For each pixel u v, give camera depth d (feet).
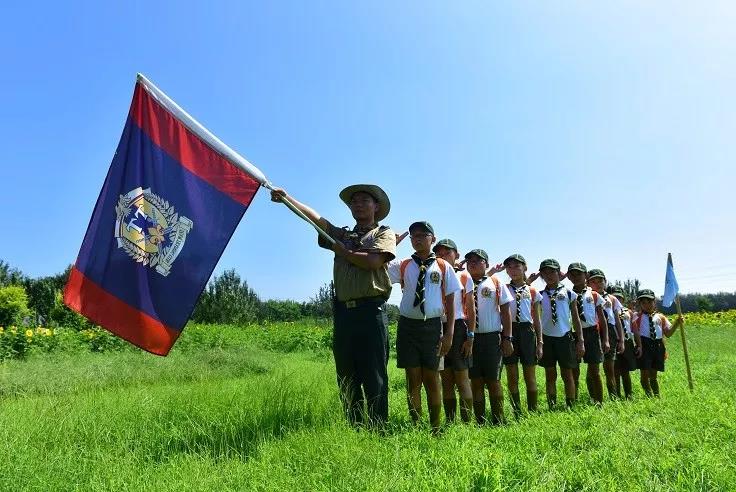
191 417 15.78
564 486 10.18
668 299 31.83
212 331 67.21
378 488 9.75
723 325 89.45
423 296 17.20
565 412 19.24
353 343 15.49
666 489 10.27
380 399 15.26
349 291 15.39
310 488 10.23
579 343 25.73
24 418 14.80
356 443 12.53
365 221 16.49
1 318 79.77
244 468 11.54
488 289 21.50
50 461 11.51
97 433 14.11
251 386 19.88
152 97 14.32
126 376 32.94
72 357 43.96
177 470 11.38
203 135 14.29
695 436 14.25
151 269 13.62
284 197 14.88
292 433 13.79
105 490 10.41
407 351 17.28
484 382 21.45
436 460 11.73
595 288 30.35
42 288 123.44
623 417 16.72
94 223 13.56
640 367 31.19
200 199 14.11
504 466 11.13
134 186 13.84
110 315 13.29
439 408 17.02
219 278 124.06
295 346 70.69
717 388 26.45
